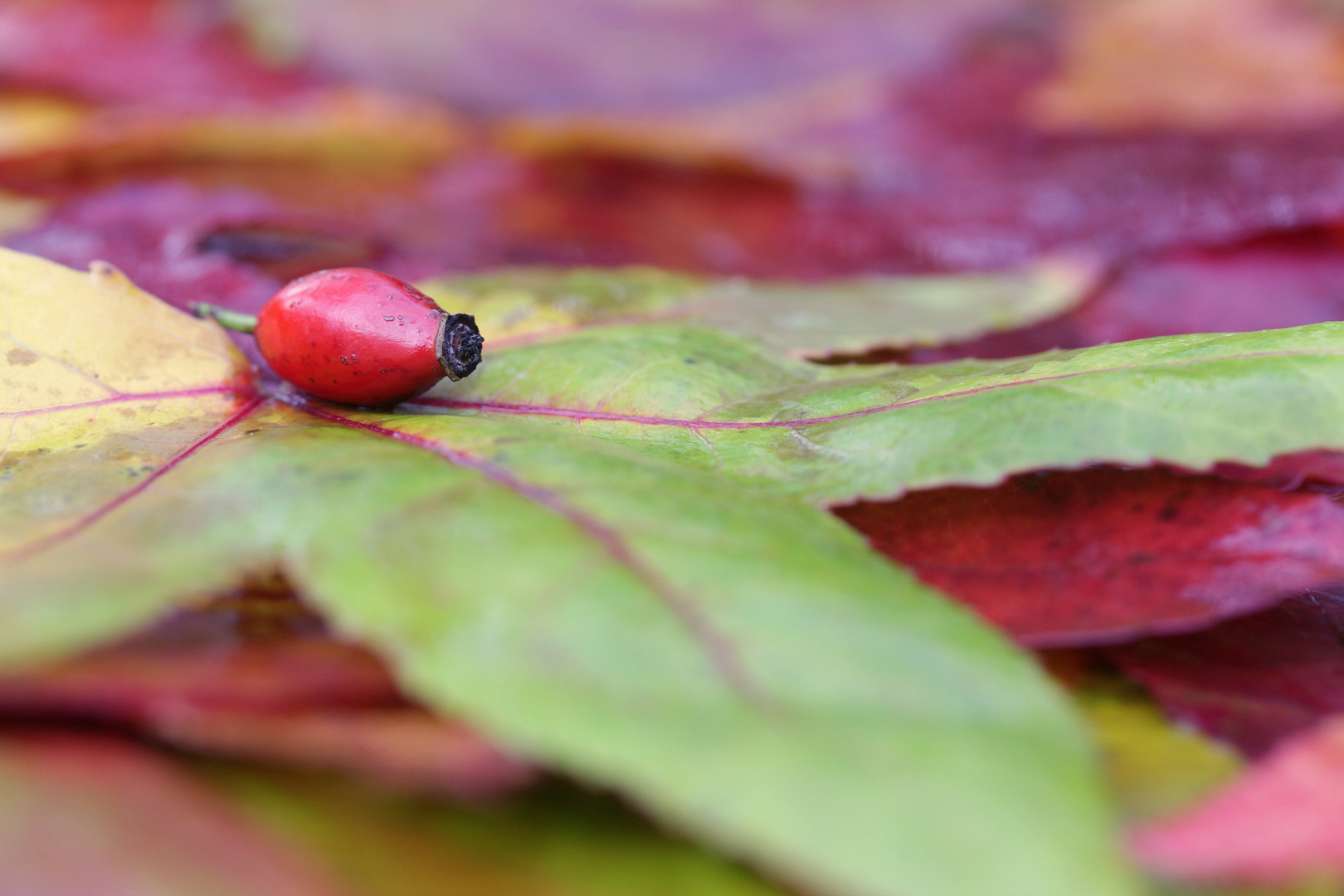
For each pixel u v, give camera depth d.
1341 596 0.31
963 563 0.31
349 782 0.29
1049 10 0.87
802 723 0.29
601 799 0.29
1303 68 0.70
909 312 0.36
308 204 0.43
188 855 0.29
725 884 0.29
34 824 0.29
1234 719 0.30
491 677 0.29
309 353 0.32
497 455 0.31
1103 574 0.31
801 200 0.56
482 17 0.80
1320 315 0.38
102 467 0.31
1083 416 0.31
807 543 0.30
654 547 0.30
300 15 0.76
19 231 0.37
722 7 0.86
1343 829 0.29
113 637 0.29
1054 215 0.51
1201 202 0.49
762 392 0.33
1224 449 0.31
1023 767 0.29
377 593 0.29
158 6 0.76
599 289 0.35
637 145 0.56
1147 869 0.29
